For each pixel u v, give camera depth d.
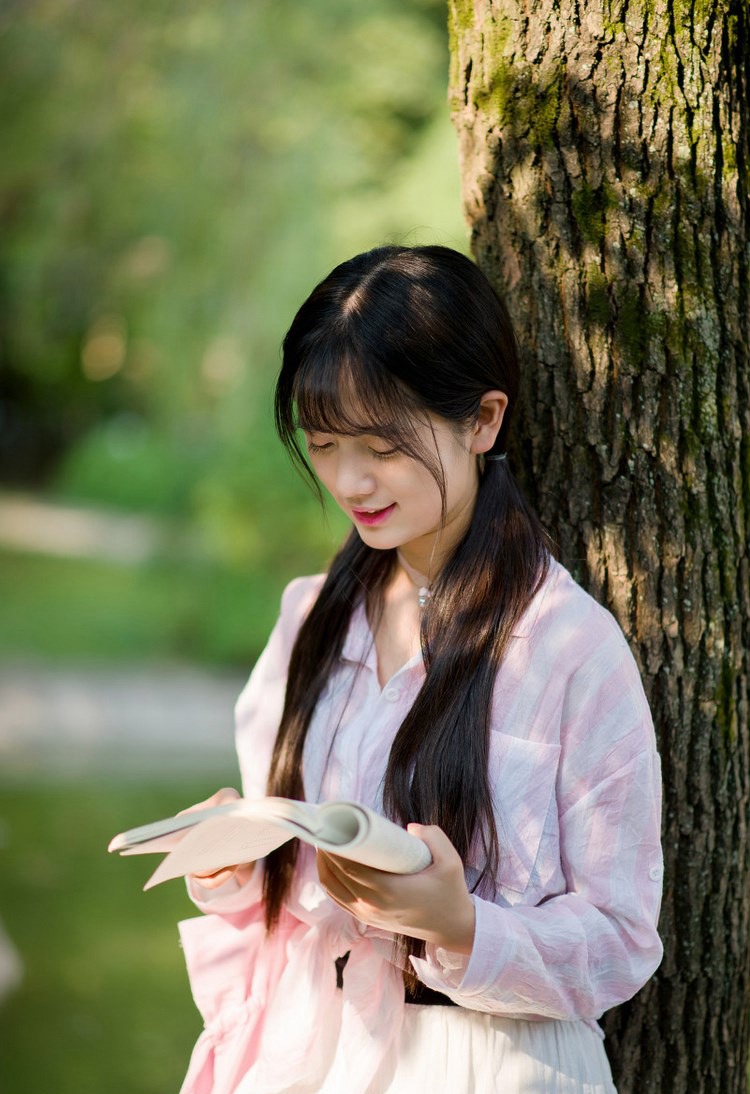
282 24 12.33
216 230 12.49
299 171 12.33
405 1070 1.94
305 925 2.15
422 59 13.49
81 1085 5.09
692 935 2.40
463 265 1.97
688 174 2.29
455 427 1.94
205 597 15.34
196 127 12.11
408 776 1.95
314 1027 2.03
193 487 15.79
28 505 29.28
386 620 2.16
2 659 14.80
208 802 2.00
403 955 1.94
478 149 2.44
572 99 2.31
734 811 2.41
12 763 10.82
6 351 30.42
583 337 2.34
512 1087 1.91
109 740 11.87
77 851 8.48
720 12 2.29
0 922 7.02
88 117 12.50
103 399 33.47
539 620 1.98
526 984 1.80
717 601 2.36
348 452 1.92
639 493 2.34
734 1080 2.47
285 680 2.28
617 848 1.91
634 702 1.95
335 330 1.87
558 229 2.35
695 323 2.31
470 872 1.93
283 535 13.95
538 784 1.93
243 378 13.05
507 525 2.05
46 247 13.19
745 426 2.37
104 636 16.31
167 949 6.75
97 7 12.11
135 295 13.76
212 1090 2.15
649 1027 2.41
